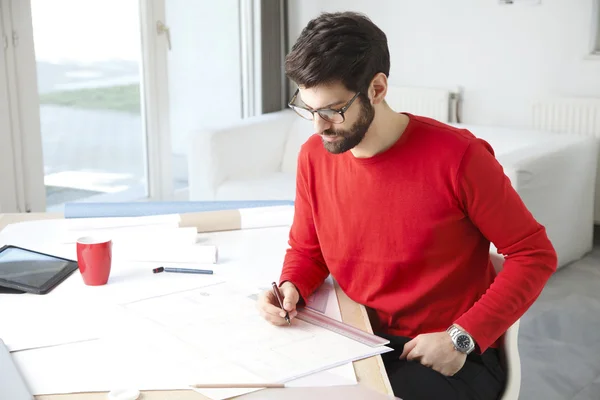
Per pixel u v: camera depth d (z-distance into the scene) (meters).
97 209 1.93
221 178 3.92
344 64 1.28
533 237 1.43
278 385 1.11
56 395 1.08
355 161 1.48
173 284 1.51
